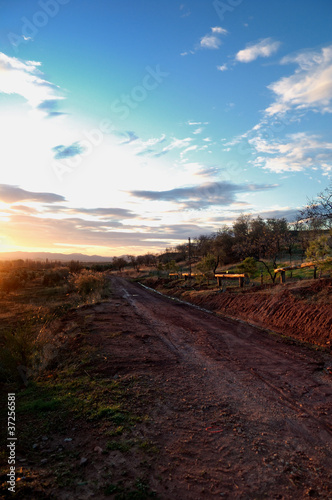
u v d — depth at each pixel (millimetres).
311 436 3635
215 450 3324
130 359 6609
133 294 23688
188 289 22766
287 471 2965
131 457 3158
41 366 6102
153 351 7332
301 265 13367
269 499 2592
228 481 2816
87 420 3961
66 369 6039
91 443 3430
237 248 21500
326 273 15195
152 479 2820
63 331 9328
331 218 9516
